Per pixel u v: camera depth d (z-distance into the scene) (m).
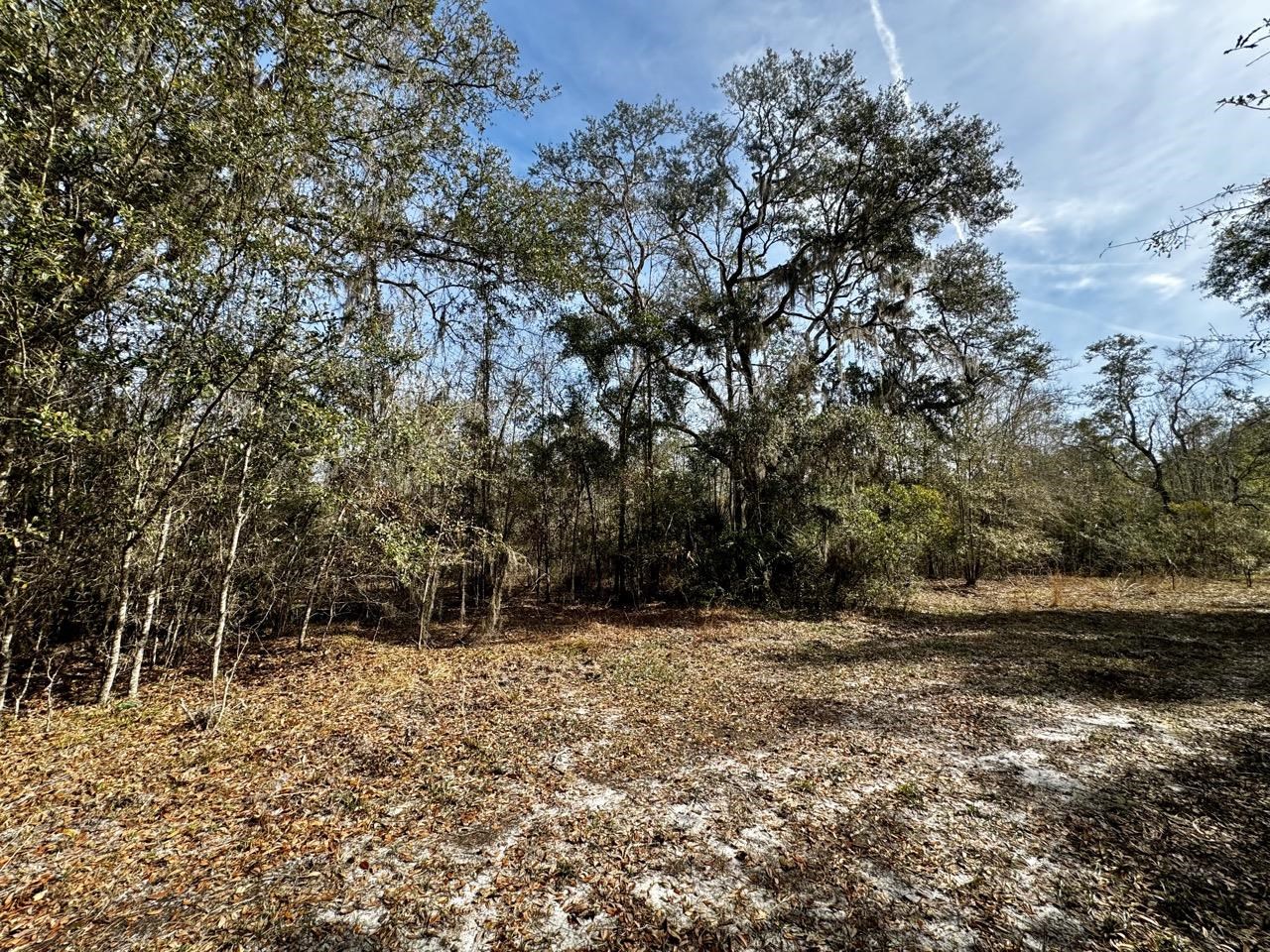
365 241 8.17
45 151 4.44
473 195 9.33
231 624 8.11
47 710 5.98
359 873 3.24
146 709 6.07
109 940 2.70
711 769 4.61
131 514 5.96
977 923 2.79
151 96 5.07
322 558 8.62
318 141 6.30
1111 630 10.01
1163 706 5.95
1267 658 7.73
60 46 4.30
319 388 6.33
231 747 5.06
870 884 3.12
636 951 2.65
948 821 3.76
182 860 3.36
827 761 4.74
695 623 11.09
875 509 12.22
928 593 14.99
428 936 2.74
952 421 16.06
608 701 6.38
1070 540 18.86
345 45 7.03
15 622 5.36
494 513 11.40
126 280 5.05
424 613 9.45
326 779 4.41
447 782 4.36
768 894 3.04
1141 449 23.28
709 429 13.27
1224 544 15.50
